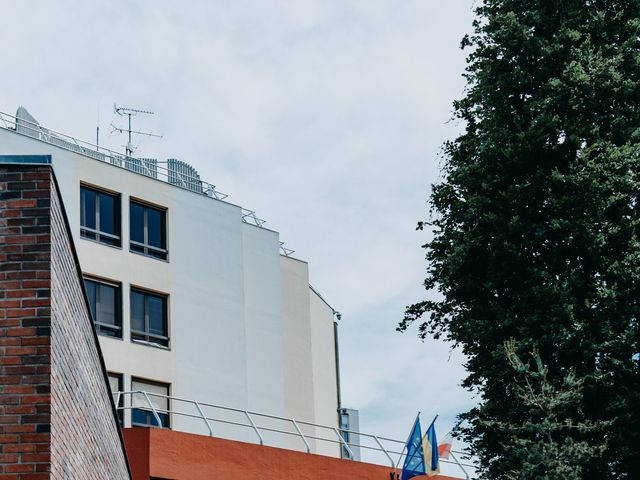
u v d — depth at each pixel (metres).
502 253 30.28
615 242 29.78
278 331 44.75
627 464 29.02
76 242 36.38
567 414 28.52
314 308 50.12
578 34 30.39
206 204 41.91
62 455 10.41
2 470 9.51
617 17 31.23
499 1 32.19
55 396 9.98
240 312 42.06
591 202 29.34
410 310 32.03
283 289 47.00
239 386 41.25
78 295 11.69
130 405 37.12
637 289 29.34
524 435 29.66
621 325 29.05
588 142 30.28
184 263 40.34
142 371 37.94
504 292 31.20
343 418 51.78
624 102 30.58
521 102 31.77
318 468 31.92
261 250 45.16
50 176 10.26
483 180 30.83
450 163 32.31
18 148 35.75
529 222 29.86
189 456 29.05
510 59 31.59
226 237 42.41
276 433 43.38
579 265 29.98
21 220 10.11
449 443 31.95
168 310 39.50
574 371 27.92
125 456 17.28
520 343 28.80
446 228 32.16
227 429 40.47
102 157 40.19
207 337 40.59
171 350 39.16
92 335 12.81
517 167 30.61
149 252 39.31
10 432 9.60
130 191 38.78
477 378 30.78
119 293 37.81
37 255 10.04
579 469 27.56
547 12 31.84
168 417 38.56
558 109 30.69
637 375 28.75
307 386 46.56
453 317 31.56
